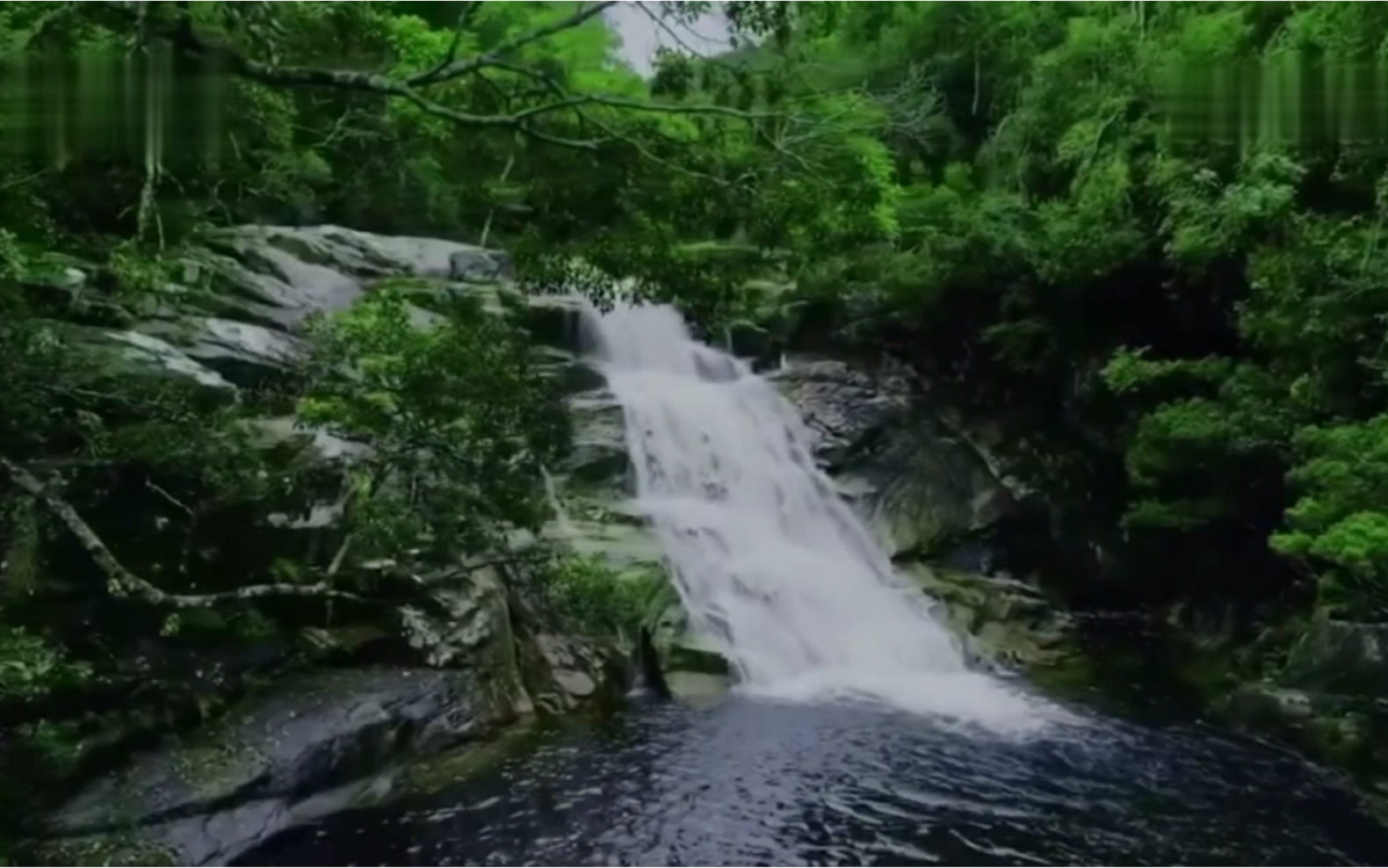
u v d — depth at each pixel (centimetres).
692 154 881
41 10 830
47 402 932
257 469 1060
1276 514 1641
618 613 1316
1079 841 1009
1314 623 1393
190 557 1047
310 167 1767
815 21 1302
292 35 855
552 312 1980
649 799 1058
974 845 992
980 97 2608
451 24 2081
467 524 1044
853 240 955
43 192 1147
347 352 1088
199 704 997
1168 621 1872
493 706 1230
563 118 936
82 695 900
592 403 1822
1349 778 1182
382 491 1120
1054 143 2205
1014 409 2155
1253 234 1587
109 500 973
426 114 1129
